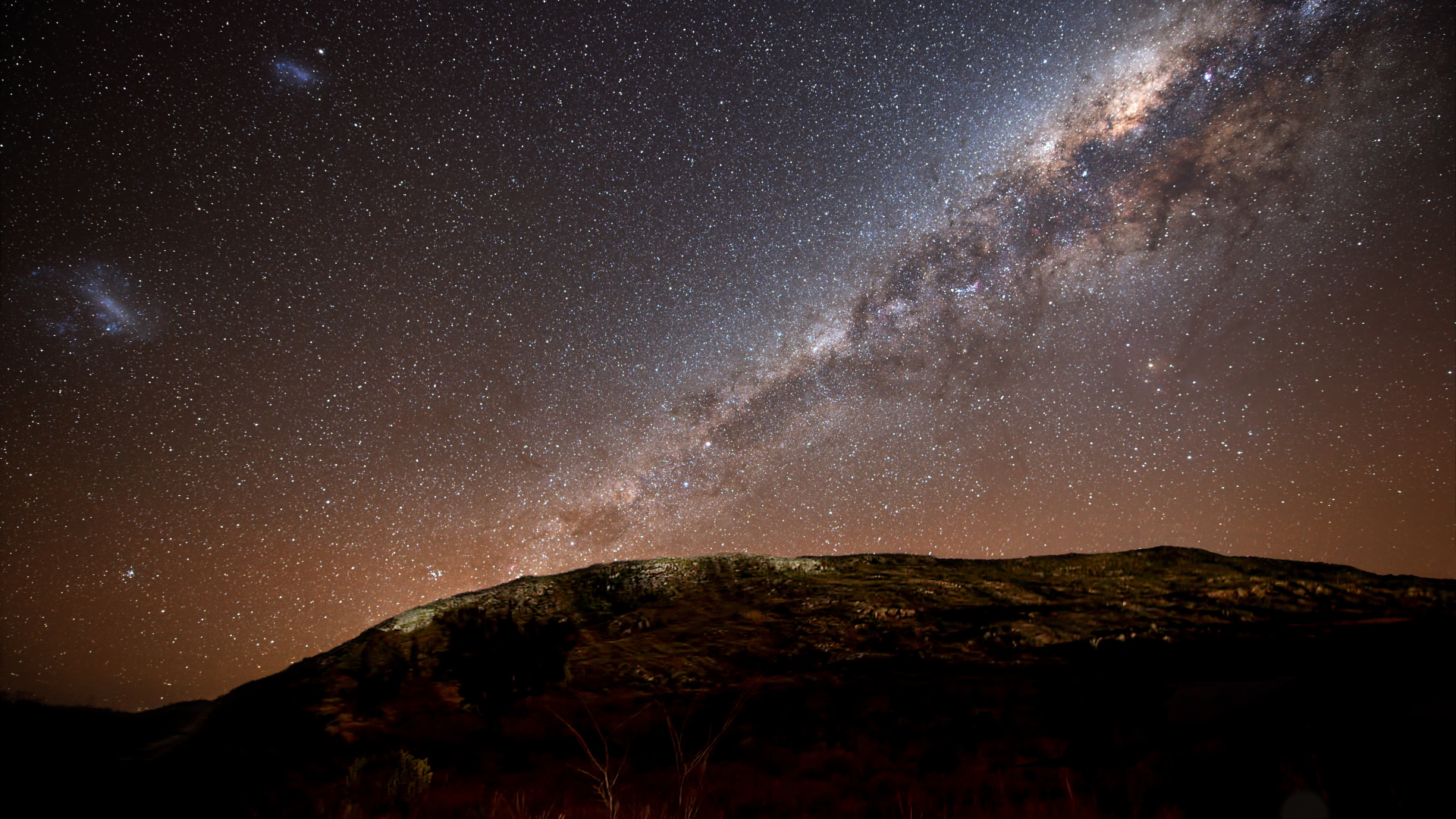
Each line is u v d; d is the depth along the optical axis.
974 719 19.55
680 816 11.15
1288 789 8.98
